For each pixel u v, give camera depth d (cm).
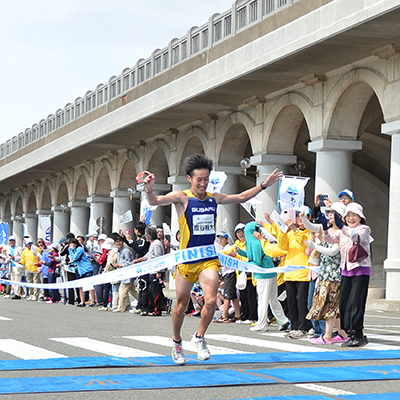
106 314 1964
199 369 873
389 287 2062
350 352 1045
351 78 2220
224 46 2516
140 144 3644
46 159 4309
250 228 1461
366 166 3600
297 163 2777
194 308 1916
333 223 1159
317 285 1189
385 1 1703
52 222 5844
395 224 2048
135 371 855
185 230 862
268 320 1623
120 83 3425
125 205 4016
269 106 2647
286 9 2177
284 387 753
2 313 1962
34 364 906
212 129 3042
